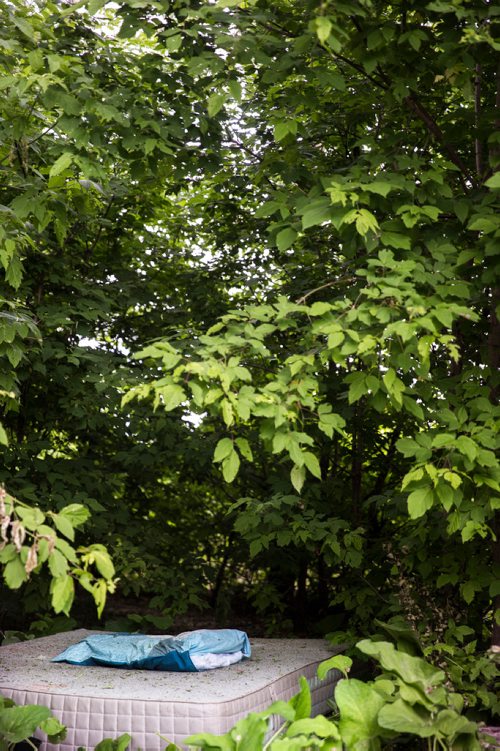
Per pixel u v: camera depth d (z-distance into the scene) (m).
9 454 5.03
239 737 2.60
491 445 2.95
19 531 2.29
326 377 4.96
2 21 3.71
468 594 3.59
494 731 3.18
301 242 5.36
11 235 3.68
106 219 5.52
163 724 3.00
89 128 3.45
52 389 5.61
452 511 3.38
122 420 5.54
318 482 5.46
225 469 2.84
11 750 2.97
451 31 3.24
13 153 4.09
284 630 5.96
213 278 5.88
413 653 3.55
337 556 4.29
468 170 3.96
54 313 4.97
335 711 3.50
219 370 2.78
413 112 3.75
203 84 3.70
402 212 3.15
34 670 3.52
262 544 4.41
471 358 4.17
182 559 6.25
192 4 3.54
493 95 4.18
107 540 5.55
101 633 4.47
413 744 3.33
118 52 4.18
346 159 4.79
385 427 5.37
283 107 3.68
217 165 3.98
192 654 3.54
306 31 3.14
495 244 2.94
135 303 5.61
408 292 2.80
